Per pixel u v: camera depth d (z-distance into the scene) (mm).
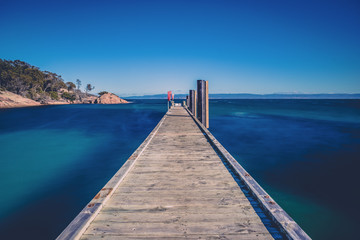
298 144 11812
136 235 2098
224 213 2471
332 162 8734
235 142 12344
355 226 4602
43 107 56062
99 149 11961
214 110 38312
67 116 31672
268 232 2131
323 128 17312
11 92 64188
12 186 7039
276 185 6570
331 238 4258
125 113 37000
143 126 20969
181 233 2125
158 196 2889
